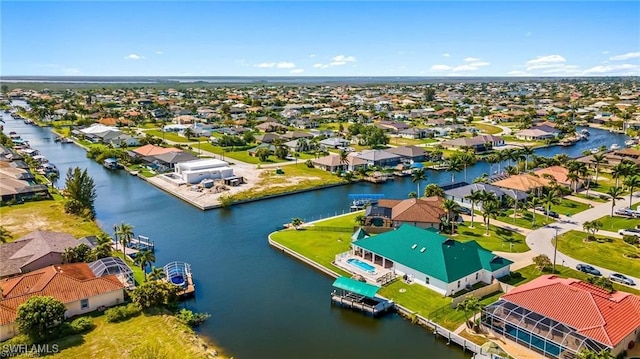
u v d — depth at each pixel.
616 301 66.69
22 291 73.38
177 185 159.88
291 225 118.94
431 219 111.62
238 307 79.25
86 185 133.12
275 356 65.38
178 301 80.12
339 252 100.62
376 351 66.62
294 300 81.88
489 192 126.00
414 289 82.94
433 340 69.44
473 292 79.69
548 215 122.88
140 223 124.44
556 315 64.88
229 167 174.75
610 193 122.50
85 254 89.81
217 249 105.69
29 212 128.12
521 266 92.06
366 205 130.00
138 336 67.06
